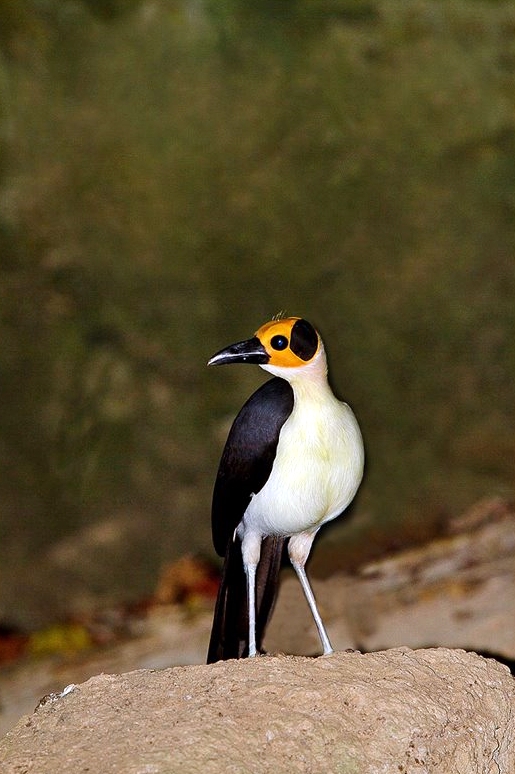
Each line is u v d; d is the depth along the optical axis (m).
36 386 16.11
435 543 14.34
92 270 16.67
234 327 16.41
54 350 16.28
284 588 11.18
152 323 16.45
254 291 16.56
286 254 16.73
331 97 17.47
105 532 15.46
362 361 16.19
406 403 16.02
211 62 17.59
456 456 15.73
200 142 17.16
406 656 6.59
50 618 14.43
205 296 16.55
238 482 7.53
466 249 16.88
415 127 17.47
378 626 12.36
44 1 17.41
